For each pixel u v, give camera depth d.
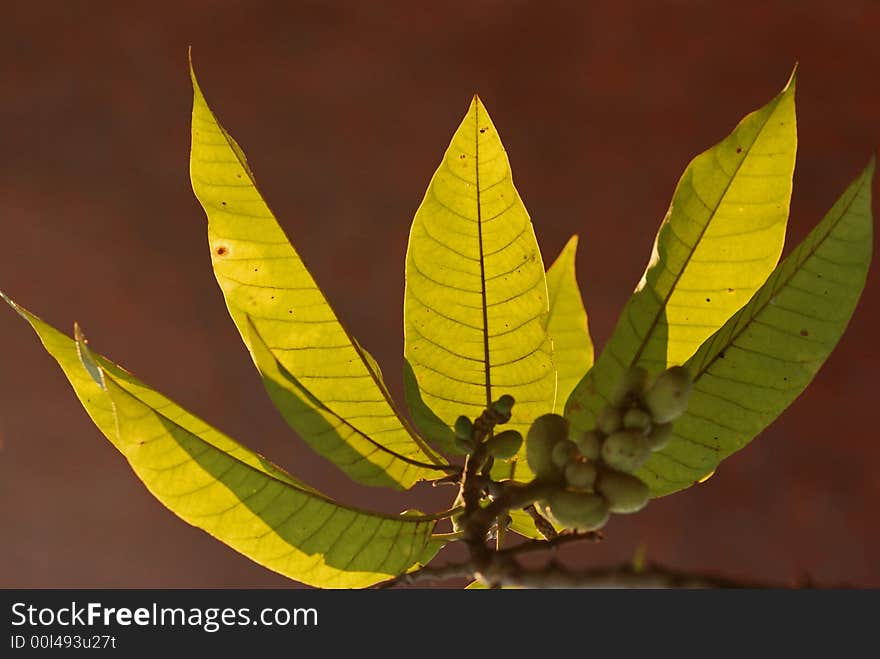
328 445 1.38
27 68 4.38
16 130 4.39
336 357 1.38
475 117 1.38
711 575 1.20
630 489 1.29
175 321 4.41
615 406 1.30
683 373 1.29
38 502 4.36
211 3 4.43
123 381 1.34
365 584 1.33
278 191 4.42
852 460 4.18
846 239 1.34
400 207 4.43
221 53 4.43
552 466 1.31
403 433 1.39
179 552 4.42
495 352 1.39
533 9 4.45
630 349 1.38
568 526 1.29
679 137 4.38
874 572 4.11
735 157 1.38
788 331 1.35
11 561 4.35
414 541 1.34
